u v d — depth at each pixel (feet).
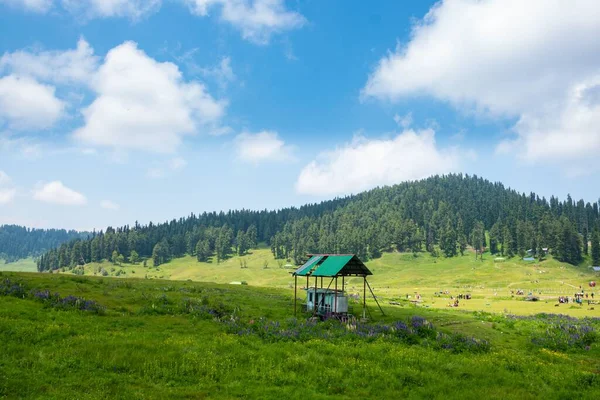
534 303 328.08
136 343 82.28
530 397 68.90
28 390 55.11
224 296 184.44
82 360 69.97
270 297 203.41
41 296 120.37
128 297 145.38
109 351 75.82
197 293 181.47
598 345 117.70
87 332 90.79
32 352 71.82
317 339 101.65
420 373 77.56
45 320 96.99
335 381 71.15
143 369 68.95
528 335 131.95
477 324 149.07
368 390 68.18
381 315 161.38
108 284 179.11
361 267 160.15
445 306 290.35
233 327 108.99
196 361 74.64
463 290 572.92
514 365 87.97
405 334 111.96
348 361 82.02
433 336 113.39
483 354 98.94
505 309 249.96
